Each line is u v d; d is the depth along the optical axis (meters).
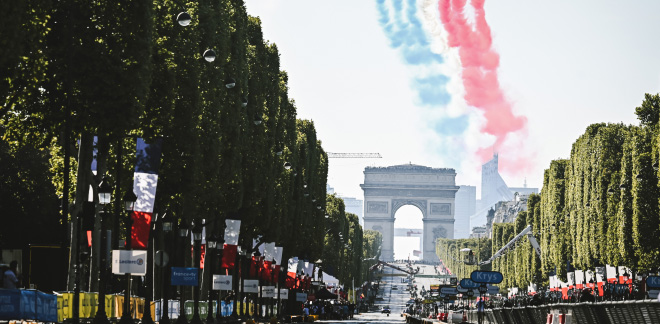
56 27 109.88
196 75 146.50
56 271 141.25
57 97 109.69
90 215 98.94
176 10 149.00
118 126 111.19
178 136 144.00
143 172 114.88
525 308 161.88
